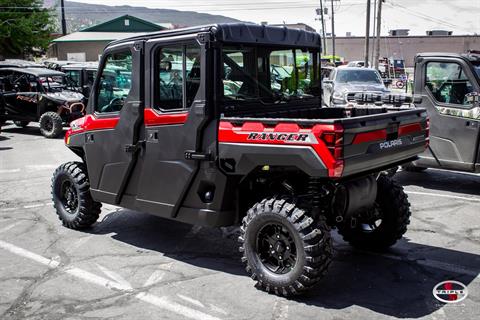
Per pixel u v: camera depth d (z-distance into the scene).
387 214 5.72
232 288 5.00
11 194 8.95
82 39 47.88
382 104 7.05
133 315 4.51
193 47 5.02
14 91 16.75
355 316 4.41
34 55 47.25
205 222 5.16
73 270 5.52
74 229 6.87
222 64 4.98
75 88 17.50
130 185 5.86
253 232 4.80
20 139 15.91
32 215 7.62
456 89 8.40
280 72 5.69
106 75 5.96
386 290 4.93
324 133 4.26
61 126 16.03
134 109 5.55
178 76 5.18
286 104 5.78
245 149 4.73
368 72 18.53
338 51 67.56
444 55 8.45
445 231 6.69
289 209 4.52
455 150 8.48
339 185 4.99
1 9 43.22
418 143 5.26
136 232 6.75
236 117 4.95
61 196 6.94
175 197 5.33
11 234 6.74
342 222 5.26
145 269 5.52
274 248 4.77
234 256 5.88
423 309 4.55
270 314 4.46
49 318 4.48
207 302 4.72
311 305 4.61
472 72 8.19
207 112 4.94
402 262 5.63
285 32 5.66
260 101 5.43
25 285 5.16
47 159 12.44
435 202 8.05
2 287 5.11
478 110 8.14
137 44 5.45
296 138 4.41
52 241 6.44
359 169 4.48
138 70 5.48
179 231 6.77
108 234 6.68
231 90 5.11
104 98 6.03
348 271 5.38
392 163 5.25
